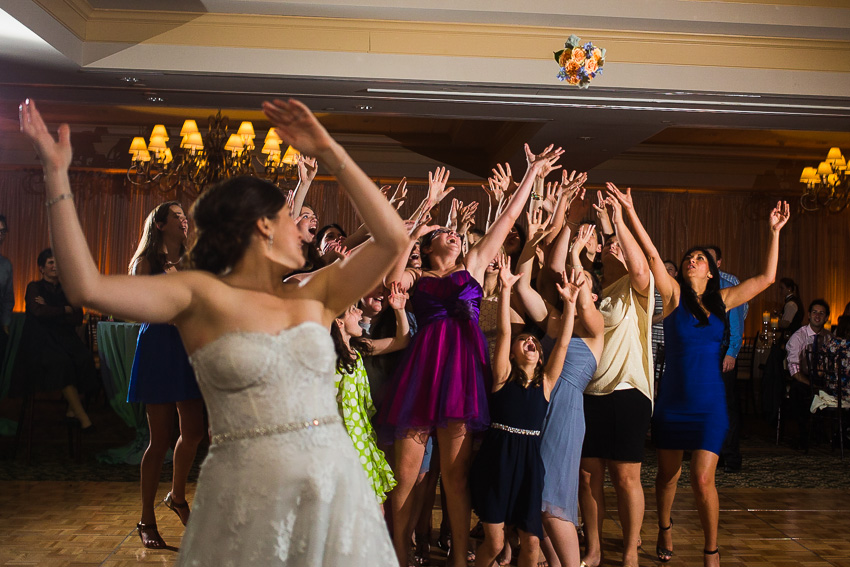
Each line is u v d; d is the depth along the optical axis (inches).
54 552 139.5
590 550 135.5
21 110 53.6
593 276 145.6
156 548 142.4
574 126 282.7
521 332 140.6
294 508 60.2
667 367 136.9
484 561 116.1
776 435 289.6
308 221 153.8
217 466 61.1
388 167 425.1
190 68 224.2
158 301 58.9
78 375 235.0
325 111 265.6
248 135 333.1
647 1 221.9
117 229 445.1
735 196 461.7
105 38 222.1
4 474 201.6
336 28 227.9
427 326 121.6
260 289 64.4
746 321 464.1
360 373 118.8
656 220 460.1
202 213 64.4
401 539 119.2
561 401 123.0
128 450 222.7
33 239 440.1
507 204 134.6
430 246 132.0
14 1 181.6
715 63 236.4
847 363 260.1
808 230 461.7
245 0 213.9
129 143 421.1
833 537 161.2
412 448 117.5
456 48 230.7
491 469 114.8
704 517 133.1
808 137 397.7
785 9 225.6
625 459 130.1
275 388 61.0
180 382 140.3
